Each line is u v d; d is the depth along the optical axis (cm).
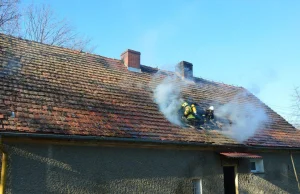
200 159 1066
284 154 1377
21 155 730
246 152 1195
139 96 1153
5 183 698
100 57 1334
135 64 1376
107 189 838
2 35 1096
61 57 1166
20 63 990
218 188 1089
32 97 857
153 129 988
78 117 869
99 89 1070
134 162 906
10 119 742
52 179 759
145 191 907
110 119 932
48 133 755
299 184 1396
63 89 966
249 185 1192
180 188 985
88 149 834
